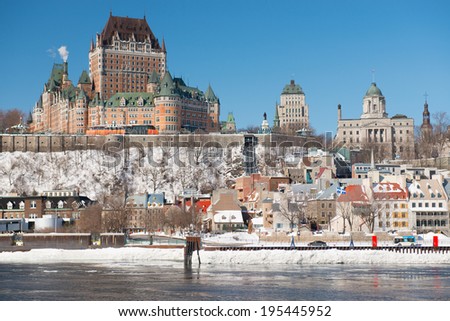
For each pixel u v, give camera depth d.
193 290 140.12
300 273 166.25
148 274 165.62
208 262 188.62
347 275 162.00
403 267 178.62
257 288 142.38
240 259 189.00
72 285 147.25
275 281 152.38
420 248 193.75
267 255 189.75
